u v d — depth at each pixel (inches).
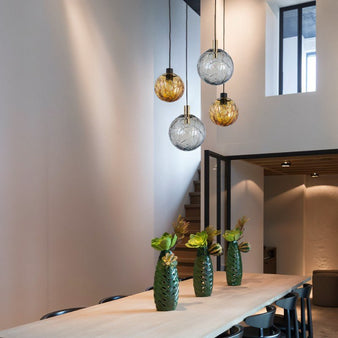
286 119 274.8
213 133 291.1
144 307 135.0
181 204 345.1
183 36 355.3
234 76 289.7
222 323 113.9
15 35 200.8
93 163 245.8
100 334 104.2
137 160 285.9
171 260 129.5
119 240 265.6
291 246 418.3
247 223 314.2
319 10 267.4
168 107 328.2
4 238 190.9
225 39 293.3
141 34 295.0
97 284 246.1
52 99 219.6
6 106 194.9
